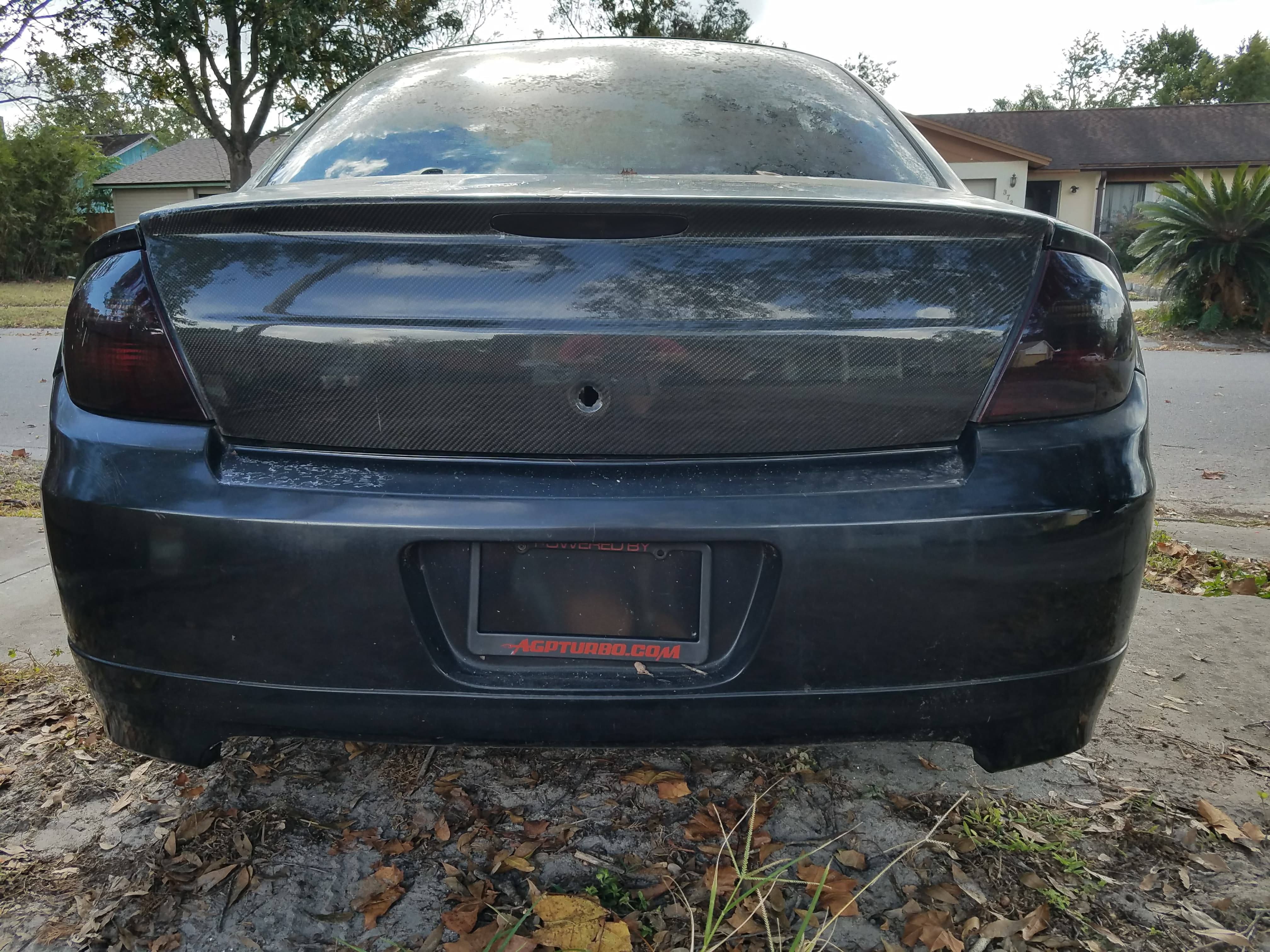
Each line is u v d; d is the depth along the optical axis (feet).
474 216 4.39
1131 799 6.37
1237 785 6.58
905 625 4.58
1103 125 104.58
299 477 4.60
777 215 4.41
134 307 4.72
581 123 6.64
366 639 4.57
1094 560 4.72
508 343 4.49
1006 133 103.65
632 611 4.66
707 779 6.49
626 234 4.46
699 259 4.48
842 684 4.62
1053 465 4.65
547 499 4.49
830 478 4.60
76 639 4.96
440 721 4.67
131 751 5.15
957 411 4.66
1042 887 5.44
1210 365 35.06
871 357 4.57
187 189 105.70
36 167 91.97
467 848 5.70
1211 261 44.45
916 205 4.47
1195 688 8.13
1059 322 4.69
